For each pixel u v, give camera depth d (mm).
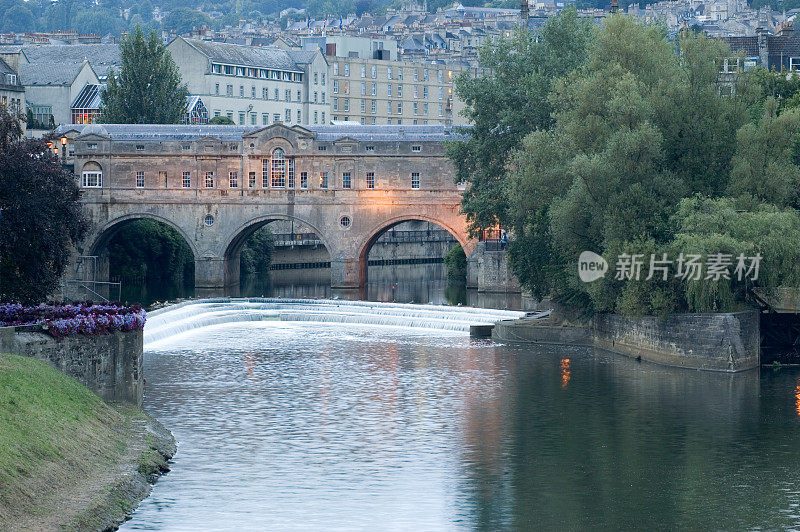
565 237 122000
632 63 125625
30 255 102125
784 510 70188
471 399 99875
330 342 135375
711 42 126812
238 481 74062
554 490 73688
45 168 103250
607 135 122312
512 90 160500
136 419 83312
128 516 66438
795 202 125000
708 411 94812
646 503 71375
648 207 116938
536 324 135000
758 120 126688
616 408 96000
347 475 76125
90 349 84688
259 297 187125
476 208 159625
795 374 110188
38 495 62812
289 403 97938
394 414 93938
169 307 155625
